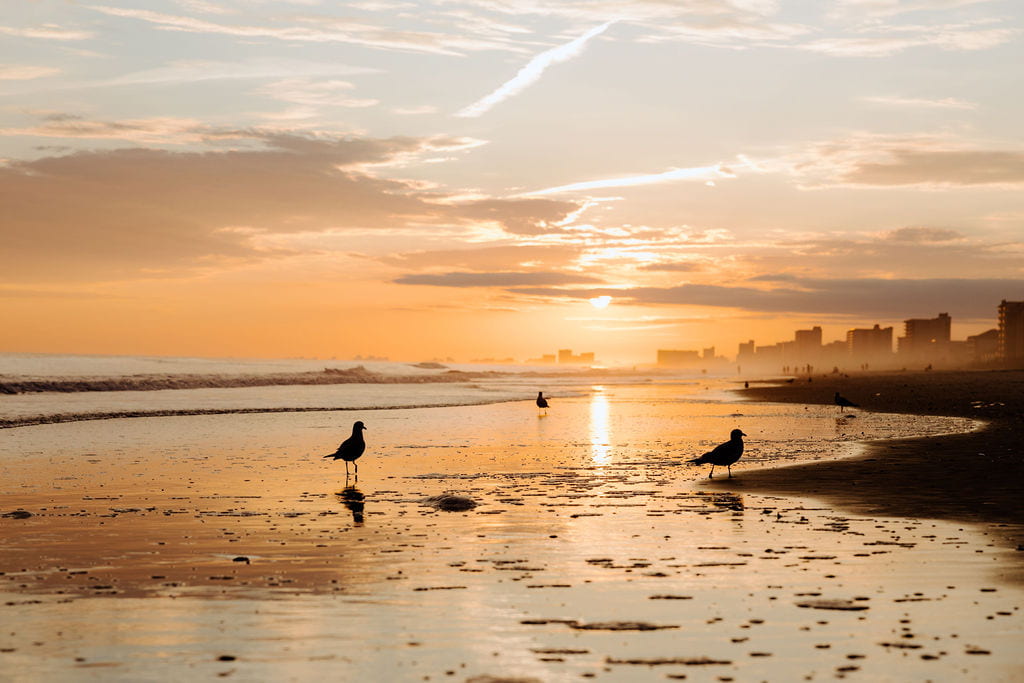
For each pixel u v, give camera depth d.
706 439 28.45
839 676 6.10
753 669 6.25
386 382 106.06
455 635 7.14
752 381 144.00
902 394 70.44
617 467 20.30
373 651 6.73
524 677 6.12
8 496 15.38
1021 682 5.97
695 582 8.91
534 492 16.00
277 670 6.29
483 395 70.25
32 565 9.83
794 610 7.82
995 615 7.63
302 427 33.69
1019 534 11.54
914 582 8.87
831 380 136.00
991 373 173.75
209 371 97.88
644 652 6.67
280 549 10.73
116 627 7.39
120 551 10.61
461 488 16.56
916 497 14.93
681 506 14.21
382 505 14.41
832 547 10.71
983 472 18.20
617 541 11.19
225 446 25.52
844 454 22.31
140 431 30.92
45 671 6.27
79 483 17.17
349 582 8.98
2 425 32.34
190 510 13.84
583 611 7.83
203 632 7.24
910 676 6.09
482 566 9.74
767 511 13.62
